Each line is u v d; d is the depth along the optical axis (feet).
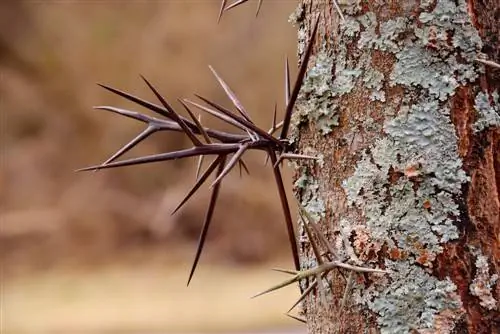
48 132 62.75
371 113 7.06
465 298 6.79
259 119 56.13
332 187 7.18
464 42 6.97
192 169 57.06
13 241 53.67
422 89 6.96
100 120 61.31
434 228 6.82
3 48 65.16
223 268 48.42
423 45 6.98
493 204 6.86
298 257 7.32
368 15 7.12
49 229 54.65
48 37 64.28
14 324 31.04
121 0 62.28
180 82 59.41
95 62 62.44
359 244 6.96
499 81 7.00
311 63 7.41
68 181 60.59
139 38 61.36
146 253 52.80
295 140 7.48
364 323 6.93
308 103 7.35
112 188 58.34
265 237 52.13
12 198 59.00
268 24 57.41
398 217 6.89
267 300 34.53
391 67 7.03
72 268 49.88
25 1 65.51
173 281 42.14
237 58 57.62
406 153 6.92
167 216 54.70
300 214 7.43
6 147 62.64
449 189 6.84
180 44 59.77
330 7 7.31
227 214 53.26
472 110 6.93
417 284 6.81
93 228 55.11
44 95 63.62
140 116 7.47
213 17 59.16
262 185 53.01
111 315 32.37
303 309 7.76
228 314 31.68
